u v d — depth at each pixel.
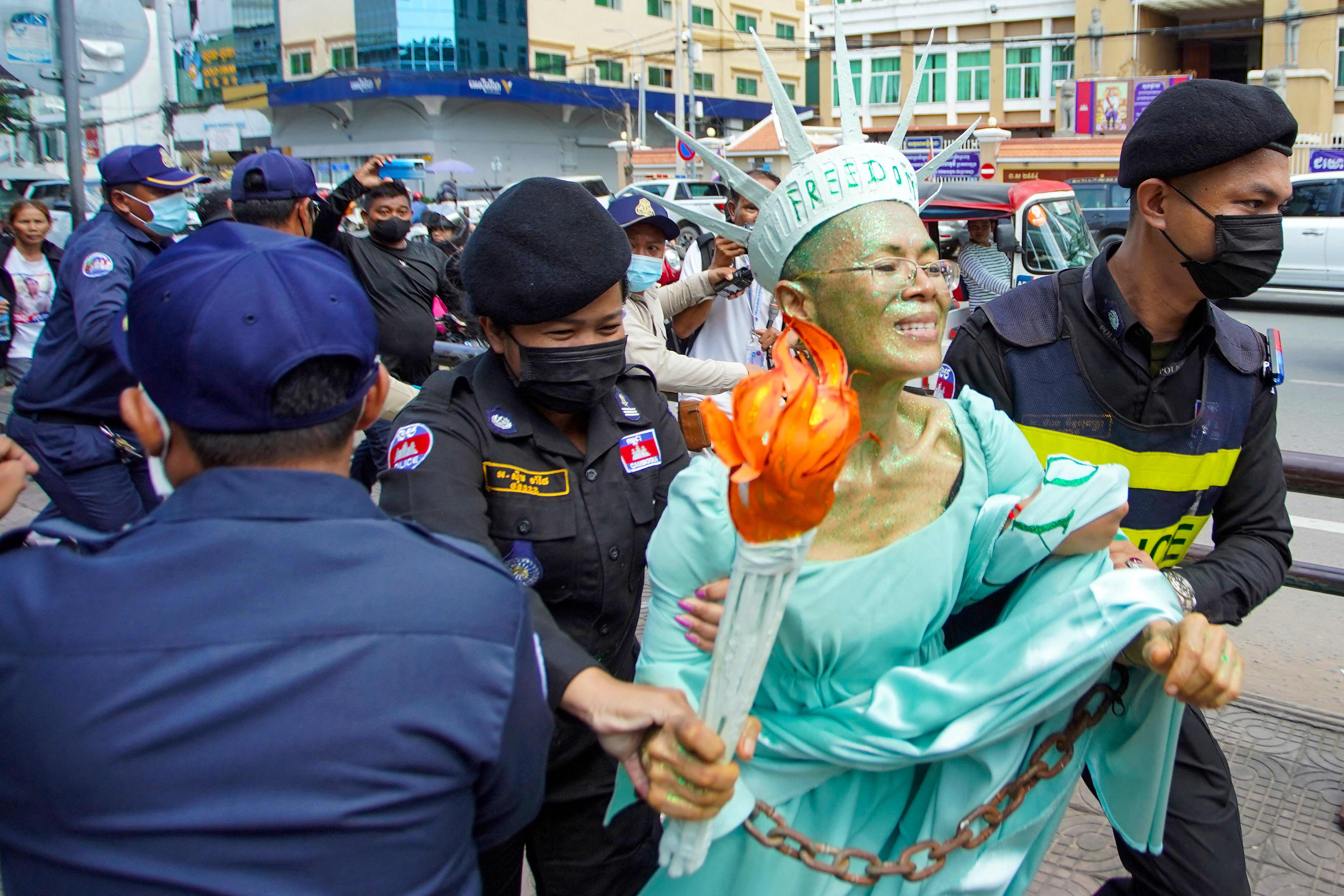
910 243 1.46
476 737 1.09
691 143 1.60
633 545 1.97
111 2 5.46
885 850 1.60
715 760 1.21
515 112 41.00
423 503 1.76
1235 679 1.38
